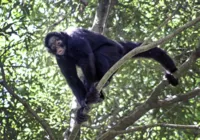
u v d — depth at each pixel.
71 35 12.35
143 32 16.16
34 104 14.95
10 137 13.47
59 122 15.16
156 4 15.59
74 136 10.77
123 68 15.77
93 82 11.70
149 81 15.88
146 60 15.70
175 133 15.89
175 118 14.96
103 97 11.91
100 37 12.74
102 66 12.02
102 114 15.30
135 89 15.70
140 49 9.98
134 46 13.53
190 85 15.30
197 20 10.45
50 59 15.93
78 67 12.91
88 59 11.81
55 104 15.67
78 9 14.62
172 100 13.40
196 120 14.98
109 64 12.20
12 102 14.30
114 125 13.81
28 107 11.47
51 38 12.56
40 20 16.12
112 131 12.14
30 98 14.42
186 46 15.54
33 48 16.12
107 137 12.57
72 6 15.96
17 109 13.80
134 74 15.84
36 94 15.34
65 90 16.05
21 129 13.91
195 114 15.30
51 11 16.62
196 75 15.63
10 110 13.89
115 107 15.42
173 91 15.30
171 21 16.03
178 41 15.55
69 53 12.13
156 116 15.34
